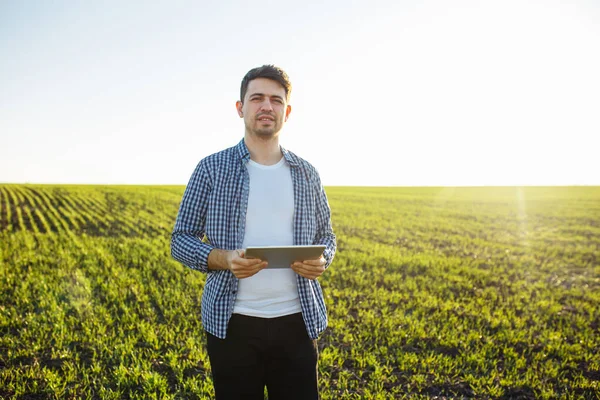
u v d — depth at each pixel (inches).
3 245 538.9
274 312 106.7
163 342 236.8
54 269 409.4
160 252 510.3
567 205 1501.0
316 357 112.9
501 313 314.8
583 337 274.4
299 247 95.0
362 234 785.6
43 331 241.8
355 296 354.9
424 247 653.3
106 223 798.5
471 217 1127.0
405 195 1918.1
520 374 217.5
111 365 209.6
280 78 110.0
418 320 296.8
